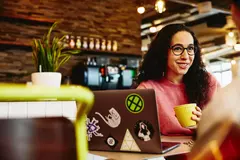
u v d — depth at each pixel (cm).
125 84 584
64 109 164
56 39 256
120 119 135
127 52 632
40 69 232
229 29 884
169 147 132
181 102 189
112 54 609
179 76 194
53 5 548
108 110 138
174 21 829
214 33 940
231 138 72
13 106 108
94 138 144
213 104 76
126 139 136
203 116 78
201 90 194
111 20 618
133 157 126
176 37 188
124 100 133
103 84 563
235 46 834
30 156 69
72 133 74
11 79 502
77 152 73
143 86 189
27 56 517
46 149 71
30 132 70
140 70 211
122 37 630
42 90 63
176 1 620
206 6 628
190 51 189
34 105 148
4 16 484
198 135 78
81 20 579
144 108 129
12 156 68
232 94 75
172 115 178
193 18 810
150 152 132
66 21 561
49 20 527
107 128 139
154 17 793
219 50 1205
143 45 1095
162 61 196
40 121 72
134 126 133
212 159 74
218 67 1552
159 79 198
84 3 586
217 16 788
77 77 556
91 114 142
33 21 516
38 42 243
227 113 73
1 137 67
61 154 72
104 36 606
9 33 501
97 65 556
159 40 196
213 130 74
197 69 197
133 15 652
